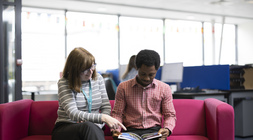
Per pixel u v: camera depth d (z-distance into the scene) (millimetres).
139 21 7441
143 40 7480
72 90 1521
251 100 3404
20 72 3102
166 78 3904
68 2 5715
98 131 1358
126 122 1619
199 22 8117
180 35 7887
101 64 6949
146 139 1326
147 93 1597
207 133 1860
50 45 6941
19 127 1775
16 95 3070
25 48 6922
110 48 7070
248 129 3379
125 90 1617
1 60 3064
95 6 6109
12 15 3090
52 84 7105
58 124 1535
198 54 8125
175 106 1916
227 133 1611
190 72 3801
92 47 6863
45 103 1945
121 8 6363
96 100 1599
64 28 6391
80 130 1350
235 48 8750
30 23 6703
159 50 7660
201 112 1916
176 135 1886
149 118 1593
